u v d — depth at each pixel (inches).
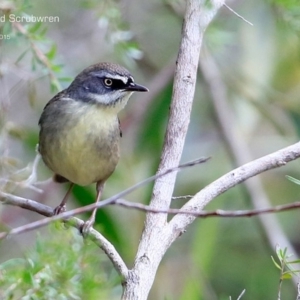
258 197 523.8
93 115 395.2
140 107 547.2
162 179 329.7
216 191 323.0
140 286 305.0
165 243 314.8
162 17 589.0
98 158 397.1
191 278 494.6
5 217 504.1
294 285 507.5
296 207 256.7
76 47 575.5
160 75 551.5
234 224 578.6
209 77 542.3
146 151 530.3
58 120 393.1
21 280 305.6
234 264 571.2
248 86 552.4
